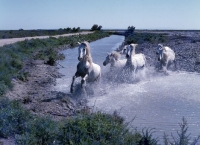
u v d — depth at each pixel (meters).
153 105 11.74
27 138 6.59
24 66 21.09
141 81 16.33
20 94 12.77
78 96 12.71
